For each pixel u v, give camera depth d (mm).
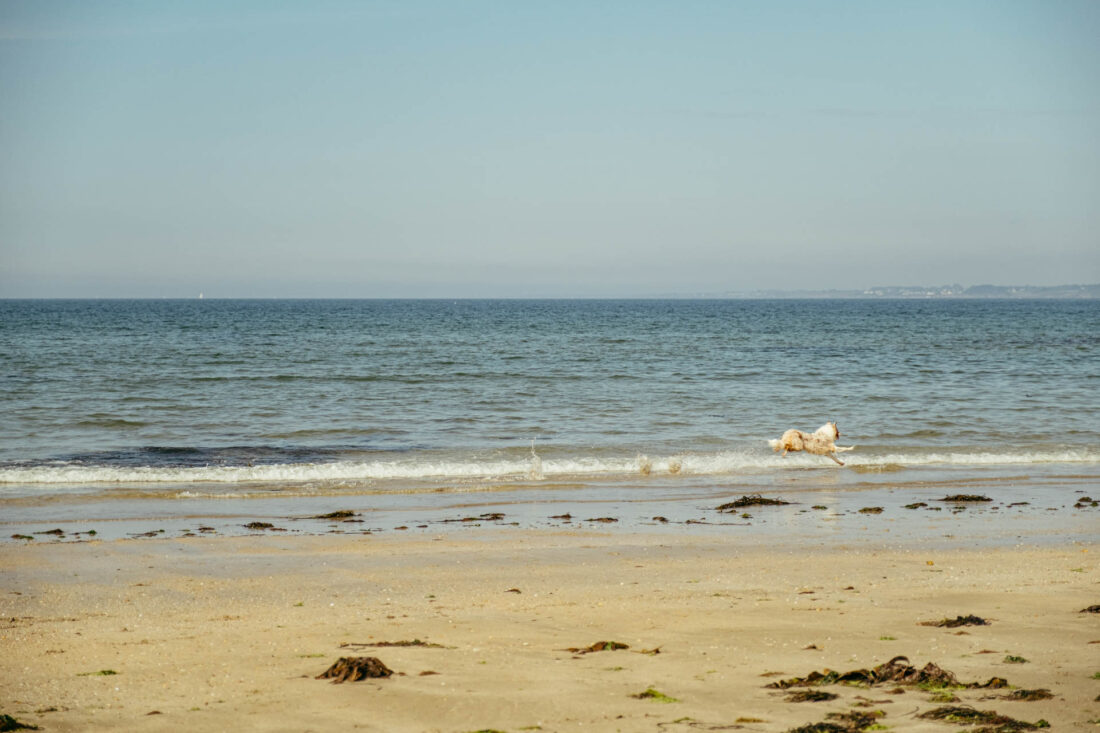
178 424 26250
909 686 7316
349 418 27641
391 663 8023
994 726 6383
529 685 7375
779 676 7652
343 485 18594
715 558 13039
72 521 15195
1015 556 13203
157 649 8555
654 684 7414
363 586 11375
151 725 6547
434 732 6391
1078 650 8414
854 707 6828
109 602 10555
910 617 9727
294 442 23734
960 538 14461
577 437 24594
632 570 12297
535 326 99062
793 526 15320
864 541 14227
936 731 6320
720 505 17016
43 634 9148
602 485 18875
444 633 9117
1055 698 7012
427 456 21875
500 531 14805
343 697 7113
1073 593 10875
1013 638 8852
